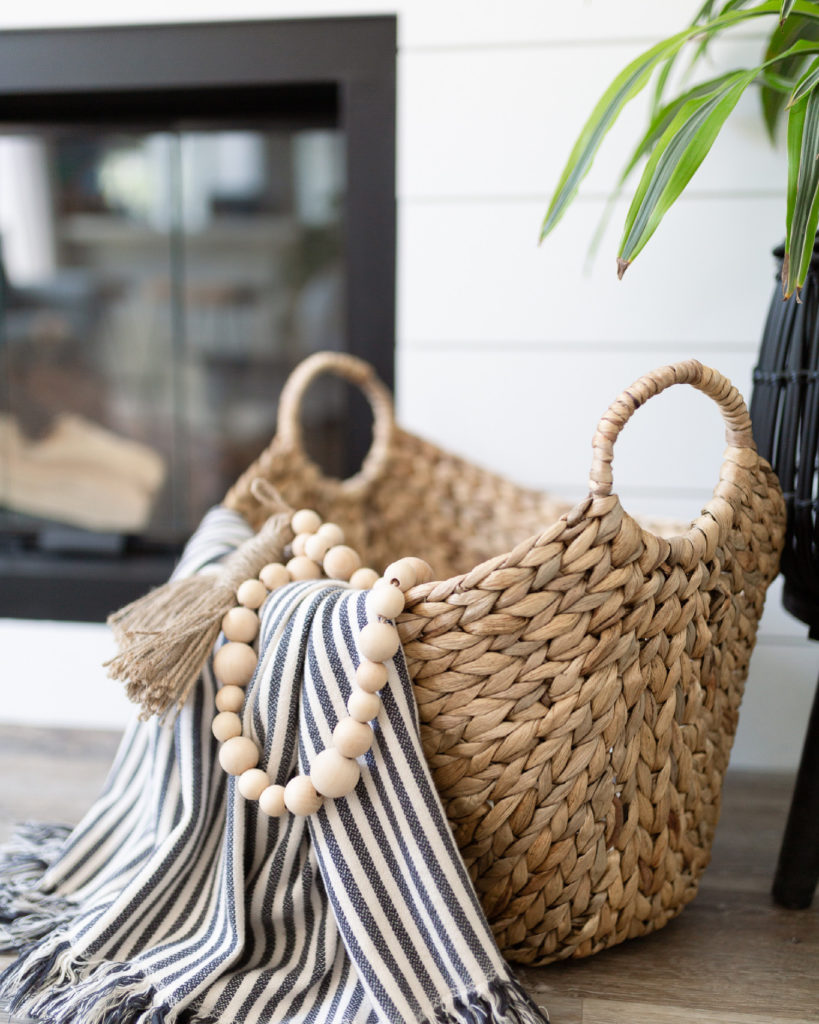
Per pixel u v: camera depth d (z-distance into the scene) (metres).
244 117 1.27
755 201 1.10
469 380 1.18
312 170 1.25
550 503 1.08
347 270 1.20
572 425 1.17
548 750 0.62
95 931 0.65
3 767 1.11
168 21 1.17
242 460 1.33
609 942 0.71
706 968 0.73
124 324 1.32
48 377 1.34
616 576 0.60
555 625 0.60
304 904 0.67
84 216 1.30
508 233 1.15
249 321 1.30
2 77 1.21
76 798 1.01
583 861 0.65
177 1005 0.61
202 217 1.28
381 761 0.63
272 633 0.68
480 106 1.13
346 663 0.64
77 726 1.30
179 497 1.35
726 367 1.13
